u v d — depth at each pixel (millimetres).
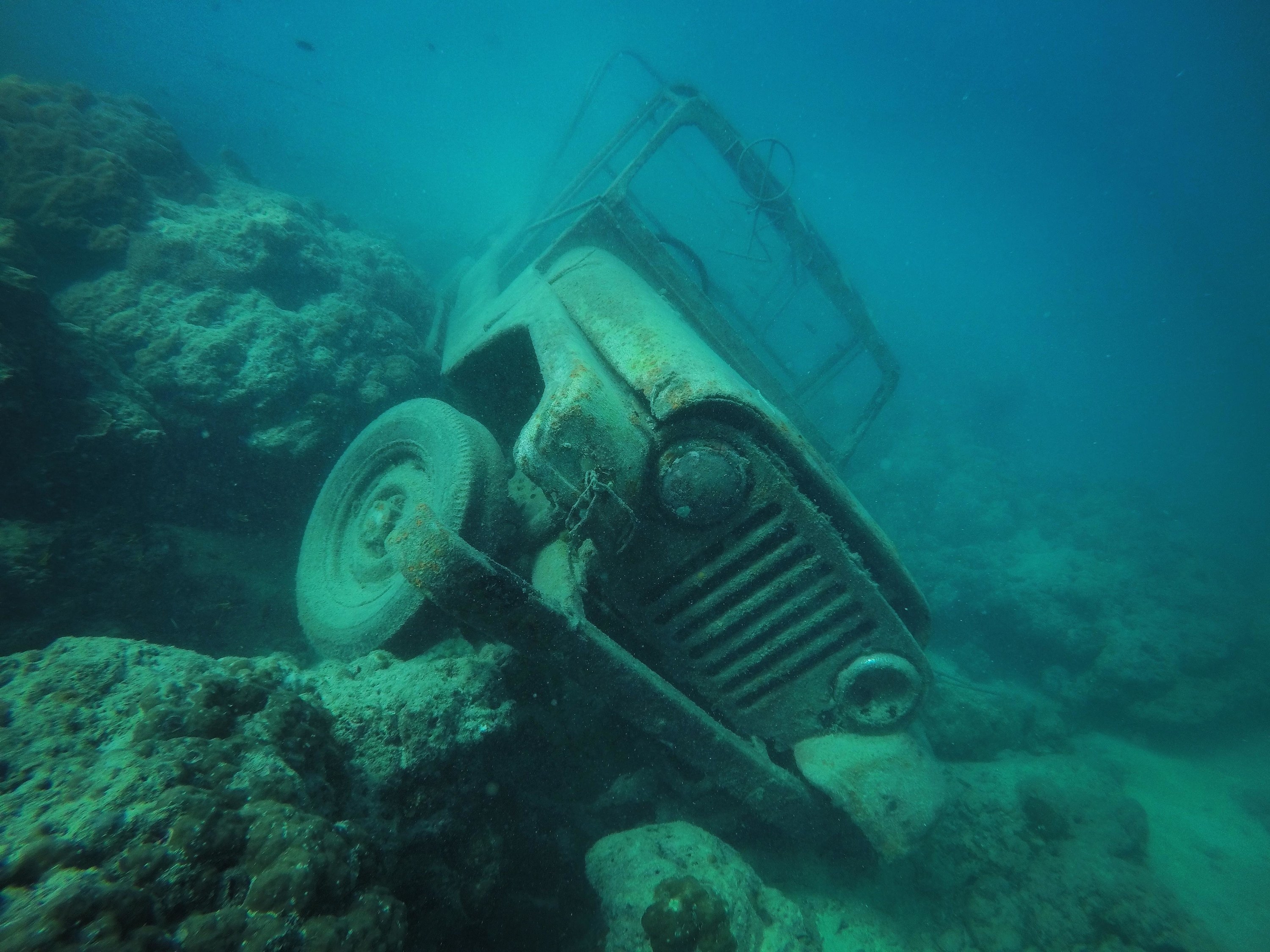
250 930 1659
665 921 2975
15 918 1426
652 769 4535
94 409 4602
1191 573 12094
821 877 4648
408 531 2766
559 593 3484
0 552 3936
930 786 3873
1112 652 9531
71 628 4117
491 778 3568
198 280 6137
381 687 3137
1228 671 9227
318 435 5848
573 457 3105
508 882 3396
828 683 3977
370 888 2027
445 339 8227
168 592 4832
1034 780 5824
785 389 6395
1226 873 6012
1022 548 14188
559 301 4680
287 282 6844
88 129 7062
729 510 3379
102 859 1644
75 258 6133
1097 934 4707
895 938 4395
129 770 1884
